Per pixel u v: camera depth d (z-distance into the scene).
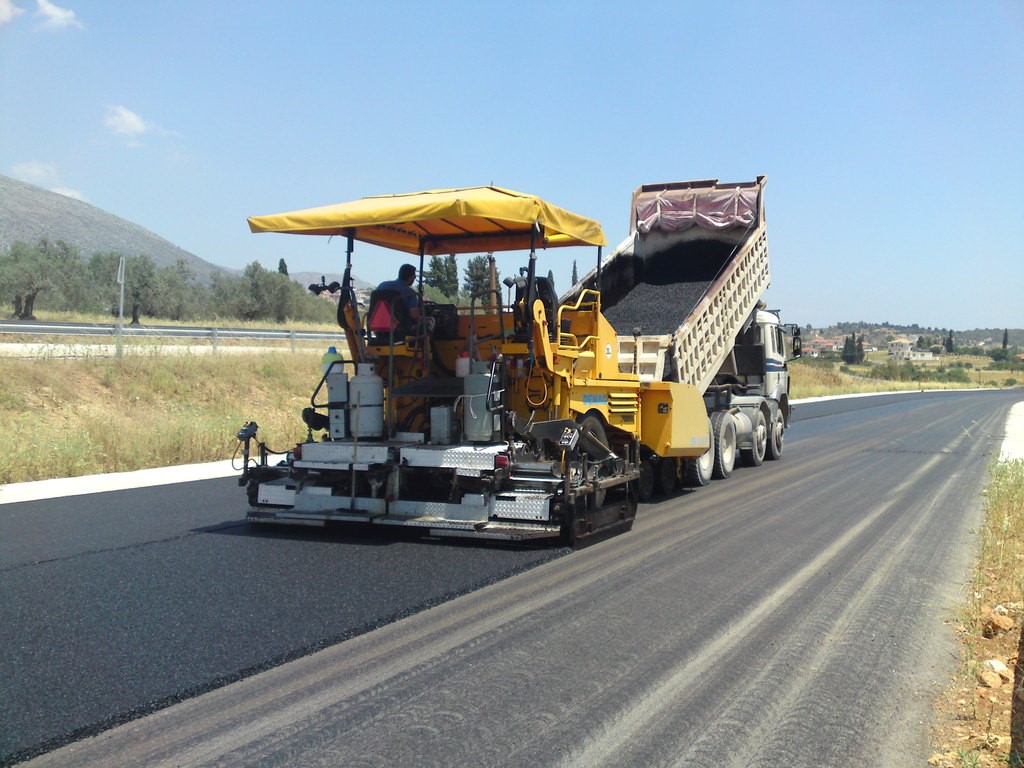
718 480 13.46
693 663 5.11
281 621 5.73
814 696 4.67
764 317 15.95
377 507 8.34
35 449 13.21
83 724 4.18
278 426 18.31
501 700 4.51
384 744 4.00
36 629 5.55
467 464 8.07
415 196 8.78
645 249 14.95
